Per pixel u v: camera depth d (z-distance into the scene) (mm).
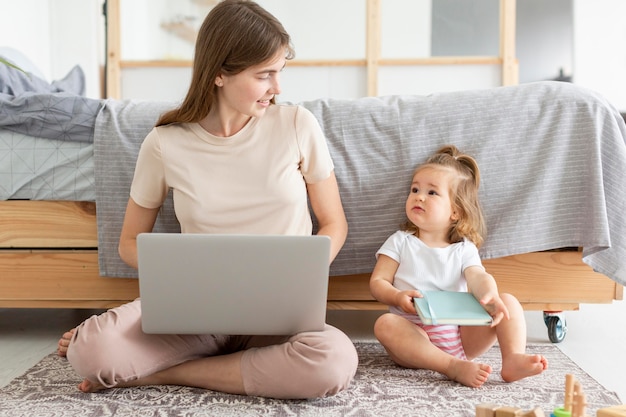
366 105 1731
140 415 1206
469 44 4184
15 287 1790
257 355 1305
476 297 1468
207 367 1342
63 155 1739
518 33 4461
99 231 1711
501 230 1651
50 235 1771
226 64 1385
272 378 1276
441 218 1590
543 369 1359
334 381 1260
